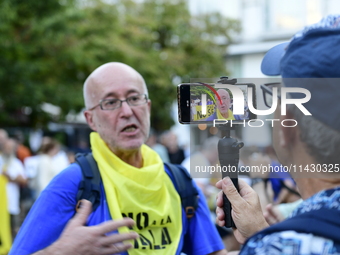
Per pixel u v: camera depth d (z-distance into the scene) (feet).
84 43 46.34
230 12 64.34
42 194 5.92
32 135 41.42
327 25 3.32
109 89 6.46
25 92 43.37
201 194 7.00
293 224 3.07
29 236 5.66
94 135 6.73
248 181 8.48
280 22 61.05
